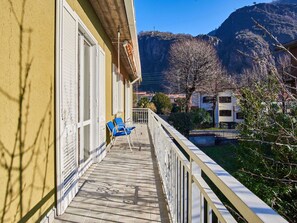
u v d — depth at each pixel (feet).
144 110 53.31
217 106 86.07
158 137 14.33
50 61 8.11
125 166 14.85
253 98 16.15
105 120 18.13
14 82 5.92
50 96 8.12
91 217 8.47
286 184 13.35
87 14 12.91
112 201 9.80
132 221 8.21
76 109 10.60
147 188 11.23
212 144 54.75
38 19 7.17
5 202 5.58
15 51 5.95
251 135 15.61
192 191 5.17
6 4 5.55
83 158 13.41
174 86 102.12
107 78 19.52
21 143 6.26
